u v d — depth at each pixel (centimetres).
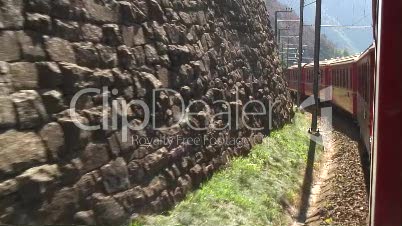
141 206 557
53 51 437
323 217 796
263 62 1440
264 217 702
